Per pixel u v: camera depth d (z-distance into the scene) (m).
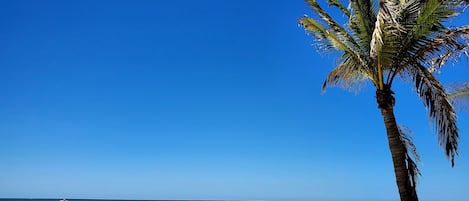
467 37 12.66
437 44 13.02
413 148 14.97
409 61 13.57
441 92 13.32
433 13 12.66
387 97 13.66
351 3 13.64
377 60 13.71
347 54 14.37
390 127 13.59
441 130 13.03
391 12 11.52
